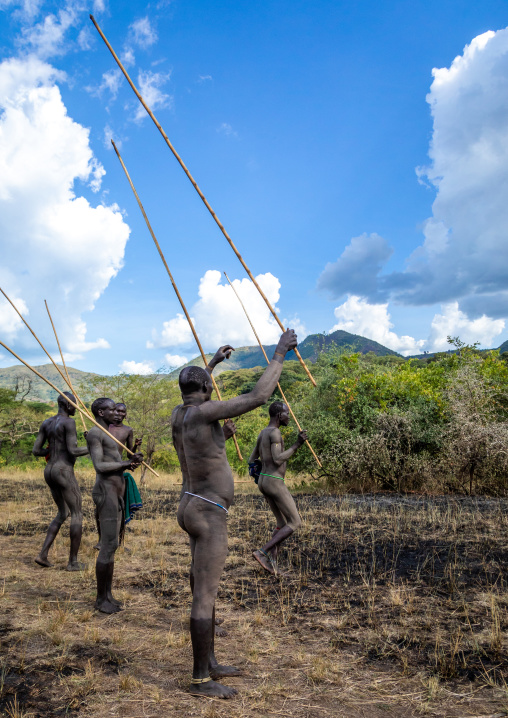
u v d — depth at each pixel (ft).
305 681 10.44
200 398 11.27
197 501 10.41
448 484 38.14
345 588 16.51
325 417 44.04
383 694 9.87
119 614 14.37
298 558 20.18
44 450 19.74
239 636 12.89
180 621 13.91
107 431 15.67
